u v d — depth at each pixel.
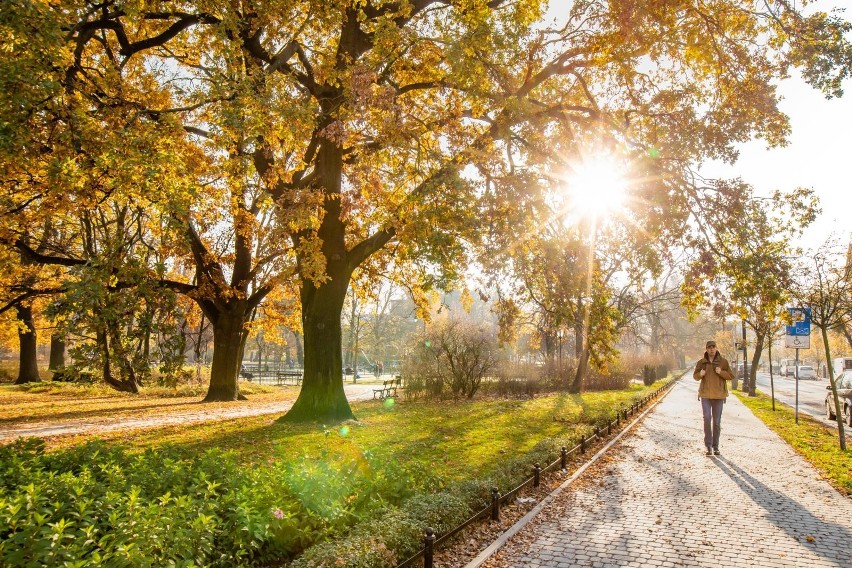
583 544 6.02
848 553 5.79
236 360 25.25
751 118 13.58
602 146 14.98
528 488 8.27
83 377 13.44
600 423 14.07
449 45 12.21
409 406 21.62
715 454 11.55
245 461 9.95
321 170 16.31
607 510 7.36
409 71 15.45
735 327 42.03
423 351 25.06
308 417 15.75
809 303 12.94
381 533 4.98
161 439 12.80
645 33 13.23
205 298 23.75
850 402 17.70
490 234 12.72
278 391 34.47
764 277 12.12
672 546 5.96
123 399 26.08
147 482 5.70
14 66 8.42
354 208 16.42
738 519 6.98
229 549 4.67
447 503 6.03
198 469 6.09
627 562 5.50
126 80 15.20
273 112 12.34
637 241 13.88
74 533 4.26
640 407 21.34
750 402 27.33
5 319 25.44
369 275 22.14
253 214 22.41
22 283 21.31
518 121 13.62
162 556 3.97
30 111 9.09
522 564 5.44
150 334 13.66
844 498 8.05
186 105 14.60
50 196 12.95
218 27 12.16
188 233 18.59
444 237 11.89
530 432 14.35
